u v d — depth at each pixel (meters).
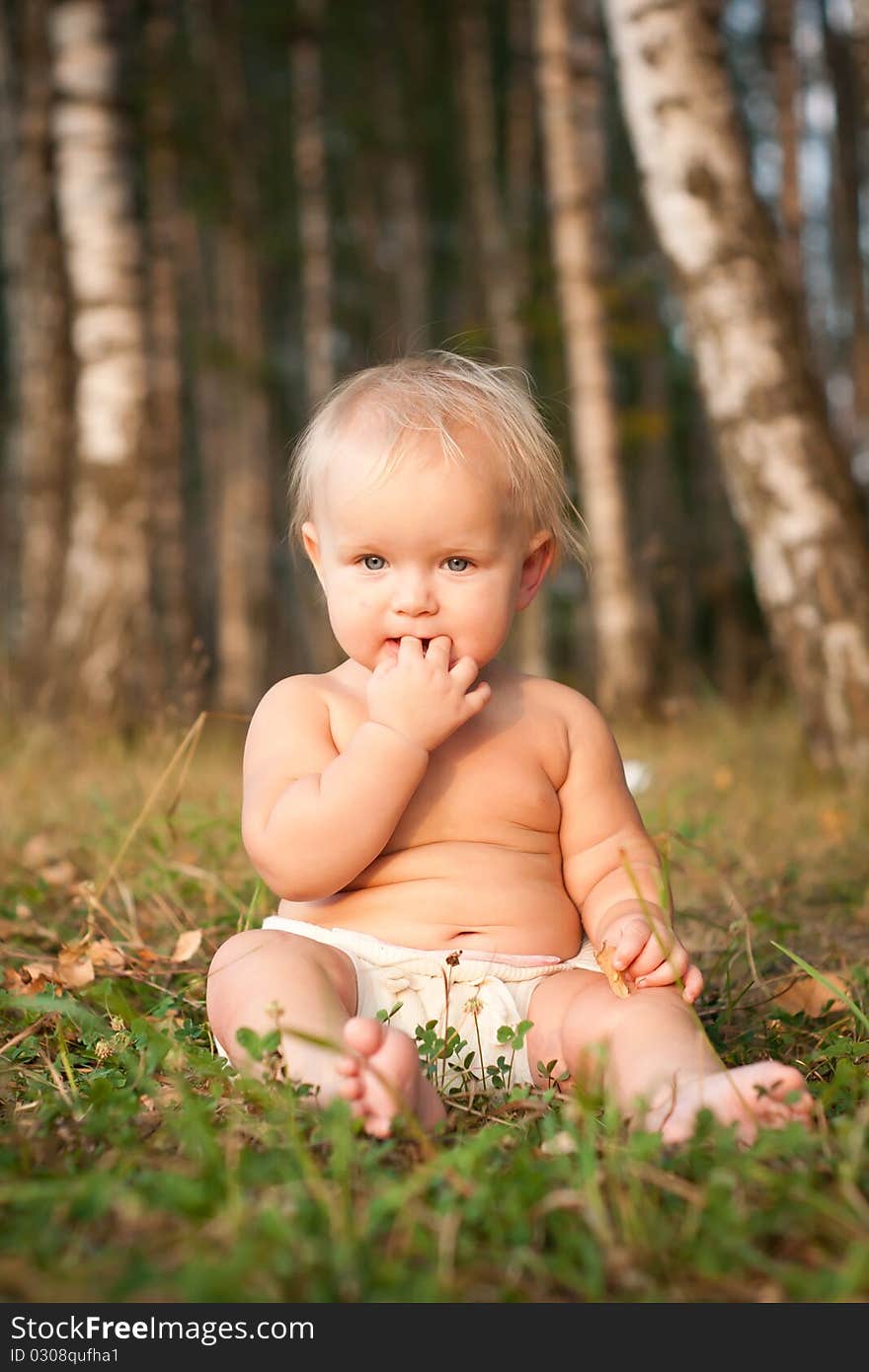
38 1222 1.51
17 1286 1.37
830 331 19.41
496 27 21.38
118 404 9.00
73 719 7.71
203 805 4.41
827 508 6.19
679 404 22.95
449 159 22.41
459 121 21.11
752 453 6.29
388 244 23.89
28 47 10.51
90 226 9.08
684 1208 1.56
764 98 18.45
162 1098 2.04
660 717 10.17
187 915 3.23
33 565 10.40
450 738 2.33
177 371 15.16
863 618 6.10
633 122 6.58
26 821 4.73
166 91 15.59
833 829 4.88
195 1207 1.51
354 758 2.17
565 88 11.79
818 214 19.92
